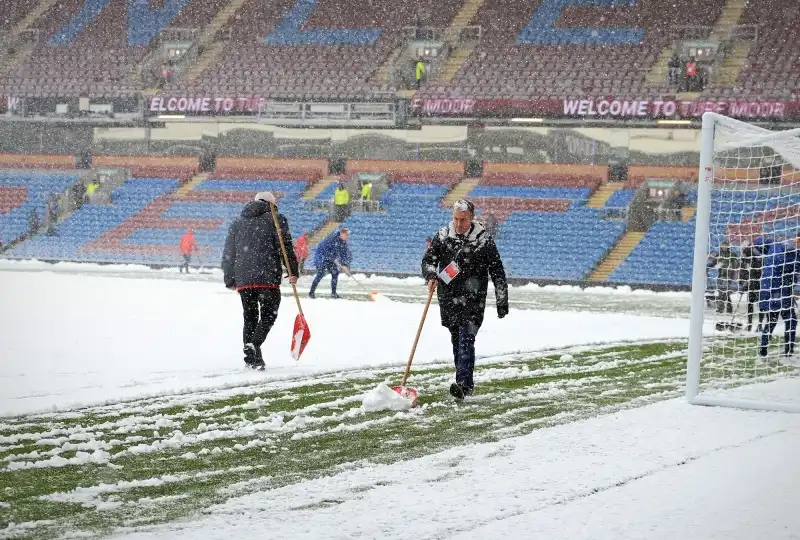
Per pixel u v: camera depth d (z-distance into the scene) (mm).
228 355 11375
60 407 7871
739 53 38375
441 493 5320
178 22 46531
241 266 10156
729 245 13312
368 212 37875
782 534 4648
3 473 5715
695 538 4559
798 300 13836
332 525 4668
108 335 13094
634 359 12133
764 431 7391
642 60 39531
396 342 13094
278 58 43938
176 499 5172
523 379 10094
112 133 43375
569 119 36906
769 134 8945
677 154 36969
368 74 42219
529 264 33844
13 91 43719
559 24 42375
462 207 8547
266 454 6336
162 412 7781
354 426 7348
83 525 4668
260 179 41062
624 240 34281
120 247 38781
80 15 47812
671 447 6691
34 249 39594
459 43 42719
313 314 17156
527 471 5887
